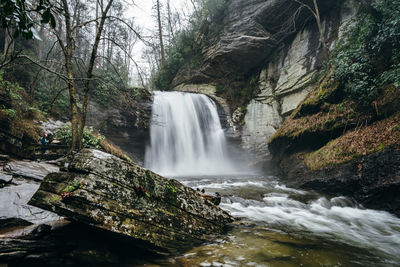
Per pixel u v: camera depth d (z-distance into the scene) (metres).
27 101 10.02
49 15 1.84
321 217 5.41
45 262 2.52
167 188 3.58
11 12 1.72
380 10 8.52
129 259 2.82
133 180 3.23
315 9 12.77
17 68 10.70
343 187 6.90
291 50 15.53
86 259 2.64
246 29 16.98
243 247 3.30
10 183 4.66
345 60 8.49
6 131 7.30
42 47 14.78
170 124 16.56
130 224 2.93
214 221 4.06
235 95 18.52
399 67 6.73
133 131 15.40
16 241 2.84
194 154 17.52
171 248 3.12
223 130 17.94
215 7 19.16
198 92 20.17
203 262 2.77
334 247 3.54
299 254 3.13
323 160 7.81
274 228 4.39
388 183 5.71
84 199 2.76
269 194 7.13
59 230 3.31
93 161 3.08
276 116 15.12
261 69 17.92
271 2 15.33
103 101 13.97
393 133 6.07
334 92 8.56
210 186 8.48
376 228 4.77
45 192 2.94
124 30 9.51
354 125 7.57
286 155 10.76
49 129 10.24
